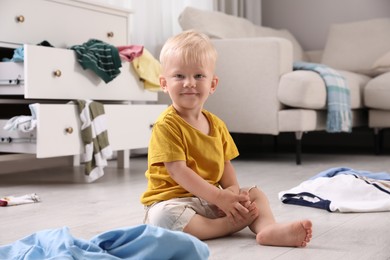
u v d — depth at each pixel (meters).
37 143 2.25
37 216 1.75
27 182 2.52
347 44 4.24
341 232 1.48
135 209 1.85
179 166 1.41
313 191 1.91
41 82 2.32
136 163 3.33
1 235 1.49
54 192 2.23
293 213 1.74
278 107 3.28
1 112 2.86
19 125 2.27
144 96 2.87
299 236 1.31
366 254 1.26
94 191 2.25
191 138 1.45
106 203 1.97
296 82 3.18
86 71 2.53
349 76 3.65
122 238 1.09
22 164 2.96
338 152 4.04
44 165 3.10
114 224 1.62
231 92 3.41
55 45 2.69
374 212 1.74
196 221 1.38
